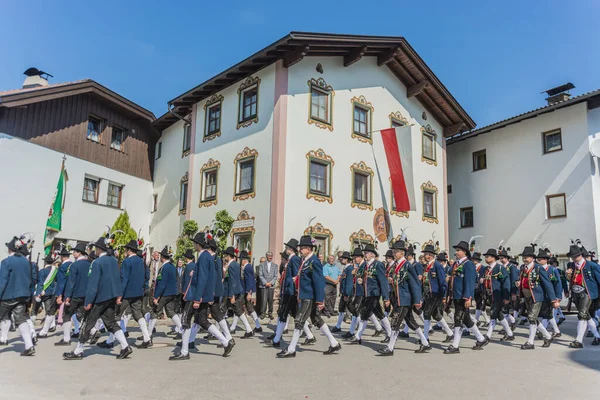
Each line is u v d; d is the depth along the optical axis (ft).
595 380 22.16
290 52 54.70
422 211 70.38
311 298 27.89
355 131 62.03
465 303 30.04
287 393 19.02
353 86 62.54
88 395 18.35
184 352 26.11
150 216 78.54
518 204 73.36
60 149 61.67
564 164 67.46
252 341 33.73
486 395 19.17
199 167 65.82
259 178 55.62
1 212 52.95
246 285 38.65
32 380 20.70
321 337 36.47
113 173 71.31
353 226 59.41
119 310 29.01
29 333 27.32
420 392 19.51
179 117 69.62
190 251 32.40
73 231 63.16
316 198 55.93
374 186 63.05
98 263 26.07
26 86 68.54
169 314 33.50
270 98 55.98
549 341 33.17
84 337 25.85
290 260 30.91
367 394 19.04
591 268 33.78
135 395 18.44
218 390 19.33
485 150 79.71
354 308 35.78
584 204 64.49
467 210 82.38
